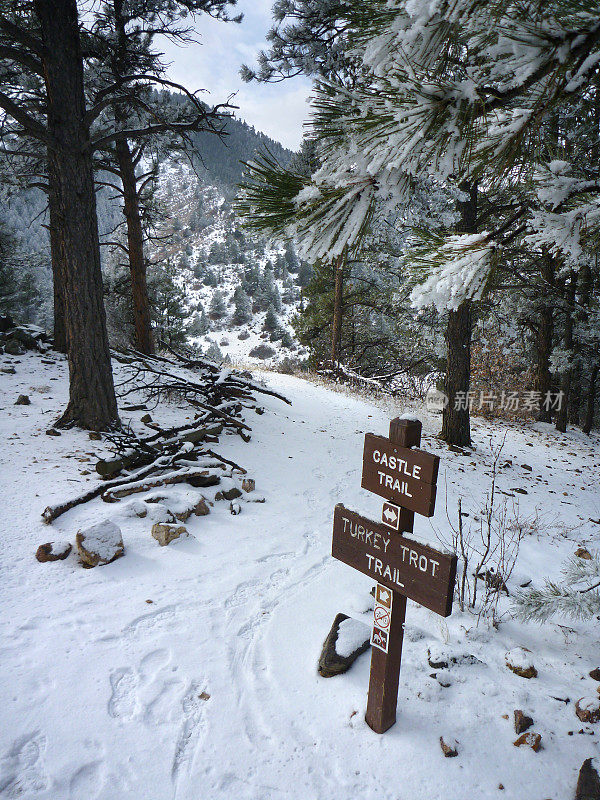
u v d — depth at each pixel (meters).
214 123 8.77
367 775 2.82
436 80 1.77
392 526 2.91
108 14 11.70
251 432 10.02
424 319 16.16
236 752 2.91
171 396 11.09
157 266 21.61
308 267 102.62
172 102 12.58
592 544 6.75
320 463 9.05
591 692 3.53
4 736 2.81
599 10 1.45
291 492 7.37
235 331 85.75
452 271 2.52
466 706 3.36
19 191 12.62
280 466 8.48
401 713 3.27
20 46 9.68
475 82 1.75
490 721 3.24
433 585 2.67
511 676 3.68
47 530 4.96
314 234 2.40
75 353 8.12
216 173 189.50
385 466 2.94
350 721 3.18
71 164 7.62
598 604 3.45
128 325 20.25
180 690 3.30
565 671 3.77
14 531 4.87
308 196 2.27
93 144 7.81
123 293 19.52
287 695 3.36
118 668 3.41
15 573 4.26
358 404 15.31
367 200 2.29
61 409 9.28
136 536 5.13
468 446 11.88
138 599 4.18
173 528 5.18
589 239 2.34
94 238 8.05
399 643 3.03
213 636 3.86
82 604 4.01
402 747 3.01
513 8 1.55
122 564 4.65
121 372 12.73
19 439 7.49
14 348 13.18
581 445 15.35
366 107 1.89
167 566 4.75
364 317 24.56
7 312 23.92
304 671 3.60
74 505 5.45
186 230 150.88
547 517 7.71
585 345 17.27
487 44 1.67
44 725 2.92
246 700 3.29
